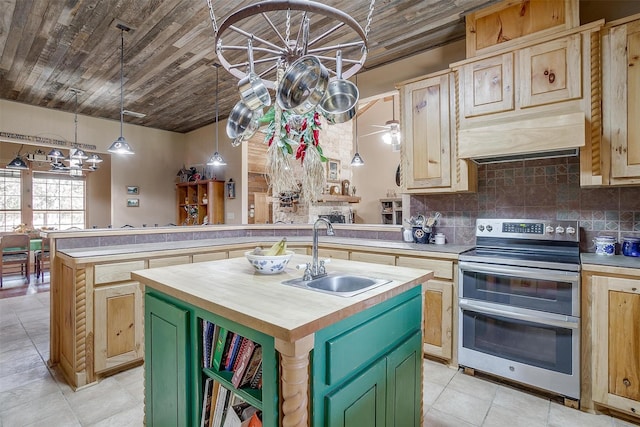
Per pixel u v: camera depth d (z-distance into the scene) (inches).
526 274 83.4
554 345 81.4
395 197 301.9
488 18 100.6
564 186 100.5
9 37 120.3
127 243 121.0
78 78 157.0
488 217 113.9
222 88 170.1
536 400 82.8
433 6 101.8
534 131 87.5
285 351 38.6
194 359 54.1
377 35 118.6
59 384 90.0
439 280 101.1
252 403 45.2
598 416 76.3
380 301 51.4
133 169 245.0
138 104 196.5
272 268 65.7
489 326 91.1
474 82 100.6
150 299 63.7
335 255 126.3
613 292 74.9
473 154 97.3
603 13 95.3
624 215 91.4
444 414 77.2
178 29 115.1
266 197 227.1
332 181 277.1
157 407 61.7
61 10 104.3
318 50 59.2
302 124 63.2
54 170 238.5
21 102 192.9
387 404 53.4
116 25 112.7
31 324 134.4
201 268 72.2
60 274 100.7
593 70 82.5
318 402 41.6
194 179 248.4
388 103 315.9
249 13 48.4
